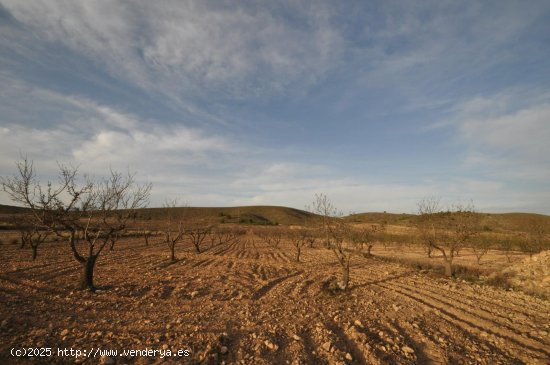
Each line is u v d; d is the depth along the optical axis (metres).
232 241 59.28
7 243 36.75
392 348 9.02
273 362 7.96
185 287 16.58
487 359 8.59
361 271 23.91
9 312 10.97
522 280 19.48
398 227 58.03
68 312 11.48
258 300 14.46
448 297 15.62
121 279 18.16
